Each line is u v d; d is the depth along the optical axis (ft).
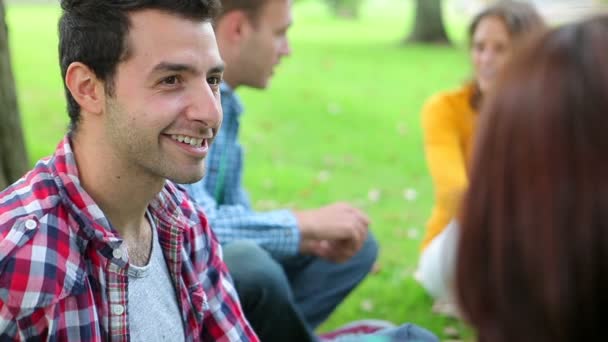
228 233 8.57
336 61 42.19
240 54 9.25
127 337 5.53
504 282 3.39
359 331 9.03
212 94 5.59
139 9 5.37
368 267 10.01
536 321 3.32
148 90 5.43
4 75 9.74
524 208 3.31
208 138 5.65
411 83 36.29
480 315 3.52
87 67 5.46
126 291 5.56
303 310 9.71
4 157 9.84
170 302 6.13
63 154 5.55
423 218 17.81
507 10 11.45
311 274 9.85
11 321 5.07
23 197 5.36
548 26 3.67
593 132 3.21
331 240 9.11
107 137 5.52
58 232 5.27
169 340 6.03
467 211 3.56
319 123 27.22
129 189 5.65
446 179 11.50
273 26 9.30
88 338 5.29
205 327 6.54
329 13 80.59
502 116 3.44
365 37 56.34
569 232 3.19
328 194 19.30
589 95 3.24
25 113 25.82
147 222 6.10
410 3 104.32
